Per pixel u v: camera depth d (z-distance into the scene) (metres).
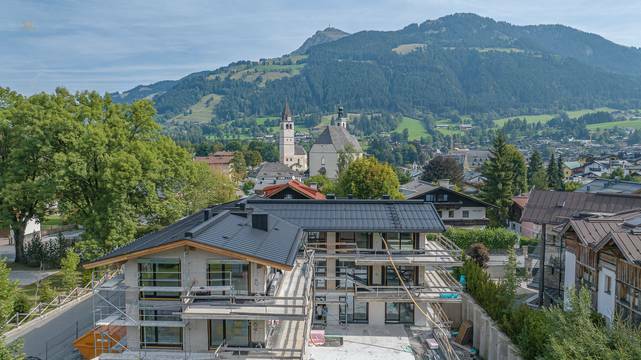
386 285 43.34
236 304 29.16
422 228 42.25
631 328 28.19
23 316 43.94
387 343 38.62
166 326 30.00
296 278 35.69
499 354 36.12
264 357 28.91
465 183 146.50
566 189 126.62
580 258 40.06
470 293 45.56
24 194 53.66
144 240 34.91
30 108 54.91
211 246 28.41
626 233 33.16
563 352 25.72
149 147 58.53
